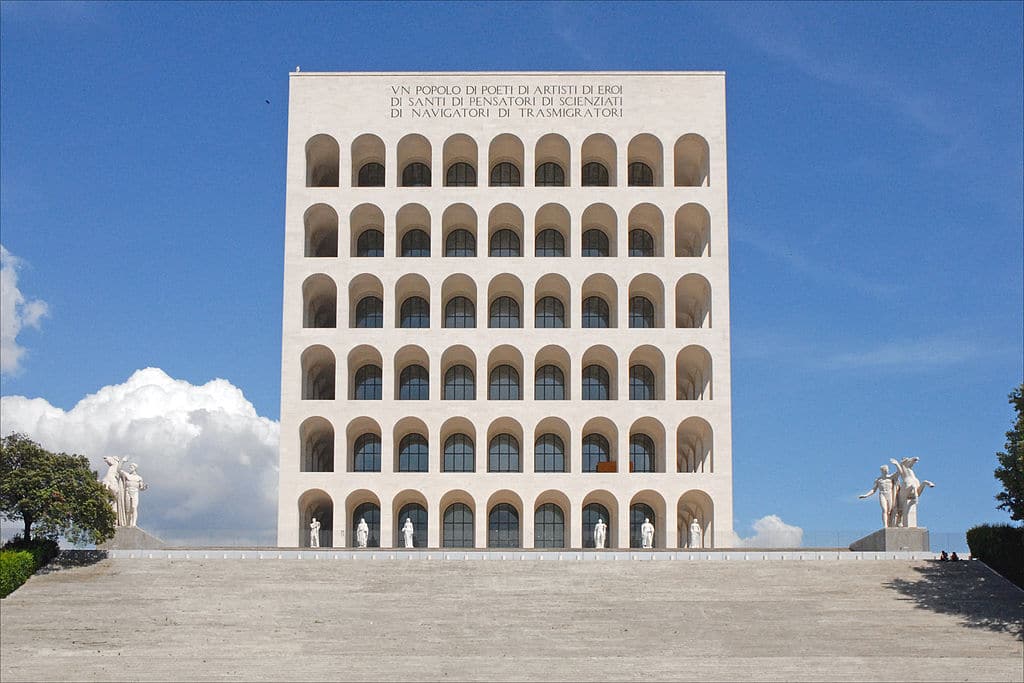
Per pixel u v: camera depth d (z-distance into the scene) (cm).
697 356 9419
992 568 6275
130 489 7125
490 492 8931
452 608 5666
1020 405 6144
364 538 8556
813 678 4778
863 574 6181
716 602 5759
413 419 9062
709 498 8956
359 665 4912
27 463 6438
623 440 9012
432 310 9225
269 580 6062
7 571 5794
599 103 9538
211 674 4803
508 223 9688
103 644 5172
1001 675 4819
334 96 9531
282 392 9081
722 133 9494
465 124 9512
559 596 5841
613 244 9538
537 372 9606
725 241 9325
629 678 4762
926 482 7200
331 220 9588
